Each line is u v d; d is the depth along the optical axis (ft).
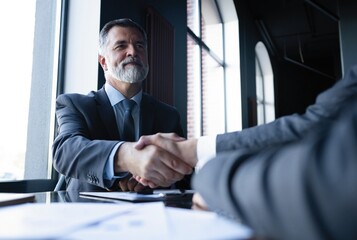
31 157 5.74
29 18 5.79
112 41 5.01
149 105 4.88
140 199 2.10
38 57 5.99
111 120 4.30
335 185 0.53
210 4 15.92
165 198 2.23
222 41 16.78
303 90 27.86
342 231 0.53
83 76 6.09
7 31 5.21
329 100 2.17
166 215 0.92
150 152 2.59
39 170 5.86
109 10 6.40
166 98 8.45
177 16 10.09
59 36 6.22
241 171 0.76
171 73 8.84
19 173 5.42
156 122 4.78
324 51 25.64
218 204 0.82
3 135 5.02
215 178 0.83
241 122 16.16
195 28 13.74
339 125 0.62
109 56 4.99
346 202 0.52
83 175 2.94
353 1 13.74
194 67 13.65
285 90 27.89
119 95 4.64
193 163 2.57
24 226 0.74
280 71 28.07
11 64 5.27
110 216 0.90
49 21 6.29
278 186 0.62
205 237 0.61
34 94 5.83
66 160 3.06
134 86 4.91
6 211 1.03
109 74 5.00
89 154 2.90
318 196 0.55
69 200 2.17
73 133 3.53
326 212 0.54
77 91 6.09
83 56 6.15
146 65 5.15
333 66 27.76
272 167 0.67
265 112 24.91
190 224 0.77
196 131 13.38
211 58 15.70
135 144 2.76
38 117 5.91
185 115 10.19
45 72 6.14
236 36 16.60
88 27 6.18
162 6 8.95
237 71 16.48
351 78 2.09
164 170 2.59
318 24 20.13
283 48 24.71
